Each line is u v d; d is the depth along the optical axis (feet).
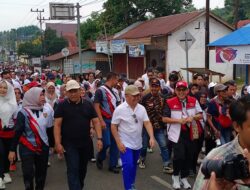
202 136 23.06
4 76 37.35
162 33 85.71
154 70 37.35
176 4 114.73
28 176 18.99
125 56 109.29
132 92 19.51
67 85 18.85
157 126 24.68
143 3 113.50
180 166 21.31
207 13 58.08
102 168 26.76
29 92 19.12
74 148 18.90
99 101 25.29
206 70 44.21
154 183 23.20
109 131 25.57
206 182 7.24
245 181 6.34
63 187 22.98
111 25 122.72
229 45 50.21
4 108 22.44
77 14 92.32
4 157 22.84
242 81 81.82
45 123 19.43
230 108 7.80
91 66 125.39
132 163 19.63
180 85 20.88
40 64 200.54
